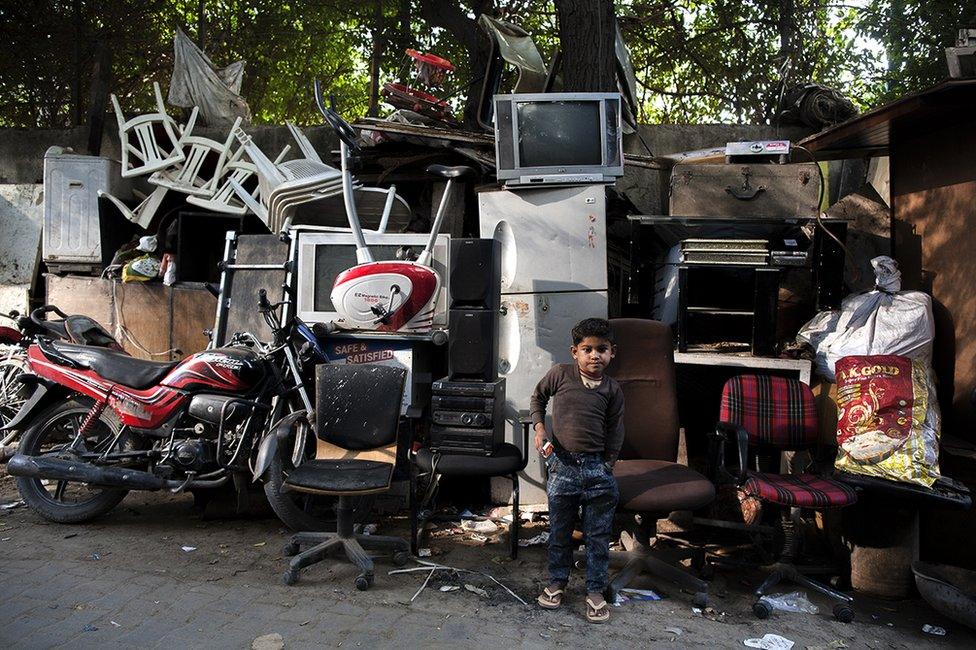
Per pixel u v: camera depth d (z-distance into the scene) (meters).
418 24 10.34
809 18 9.34
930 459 3.47
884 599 3.52
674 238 5.04
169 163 5.68
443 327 4.35
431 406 4.08
